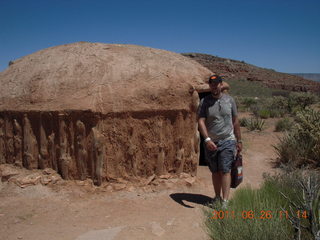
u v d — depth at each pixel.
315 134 6.82
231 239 2.95
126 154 5.11
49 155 5.27
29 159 5.34
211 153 4.18
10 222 3.98
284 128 11.03
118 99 5.04
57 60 5.72
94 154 4.97
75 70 5.41
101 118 4.96
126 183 5.07
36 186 5.00
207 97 4.18
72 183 5.04
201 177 5.92
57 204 4.55
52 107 5.09
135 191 4.95
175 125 5.36
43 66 5.68
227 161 4.08
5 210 4.35
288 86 65.94
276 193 4.11
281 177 4.85
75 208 4.42
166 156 5.36
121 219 4.04
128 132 5.08
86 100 4.99
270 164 7.07
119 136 5.05
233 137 4.18
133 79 5.27
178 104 5.31
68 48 6.07
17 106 5.38
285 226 3.01
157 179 5.23
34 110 5.20
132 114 5.07
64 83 5.27
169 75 5.46
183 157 5.43
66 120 5.04
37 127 5.30
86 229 3.75
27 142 5.32
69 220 4.04
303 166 6.28
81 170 5.05
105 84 5.14
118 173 5.10
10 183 5.12
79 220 4.03
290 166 6.01
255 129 11.34
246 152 8.05
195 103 5.39
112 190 4.93
